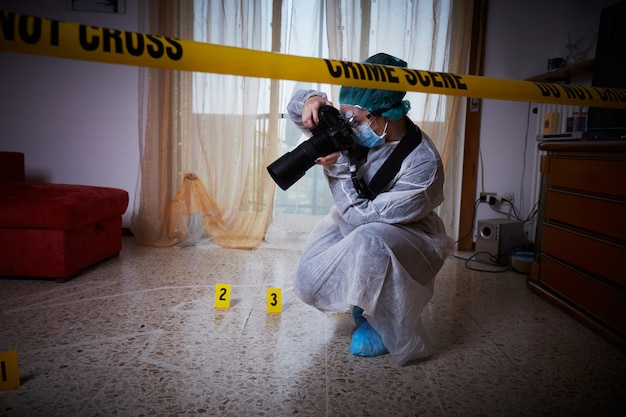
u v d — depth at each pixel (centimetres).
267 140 253
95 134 272
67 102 269
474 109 258
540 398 102
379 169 114
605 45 169
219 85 251
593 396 103
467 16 249
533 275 189
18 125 270
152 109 248
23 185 206
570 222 159
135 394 99
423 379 110
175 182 259
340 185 116
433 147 118
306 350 125
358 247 111
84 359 116
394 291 112
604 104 93
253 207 260
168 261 220
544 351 128
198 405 95
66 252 178
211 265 215
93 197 195
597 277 145
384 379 109
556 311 164
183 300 164
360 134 110
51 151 272
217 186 258
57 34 57
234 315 151
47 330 134
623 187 131
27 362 113
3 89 266
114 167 275
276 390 103
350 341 132
